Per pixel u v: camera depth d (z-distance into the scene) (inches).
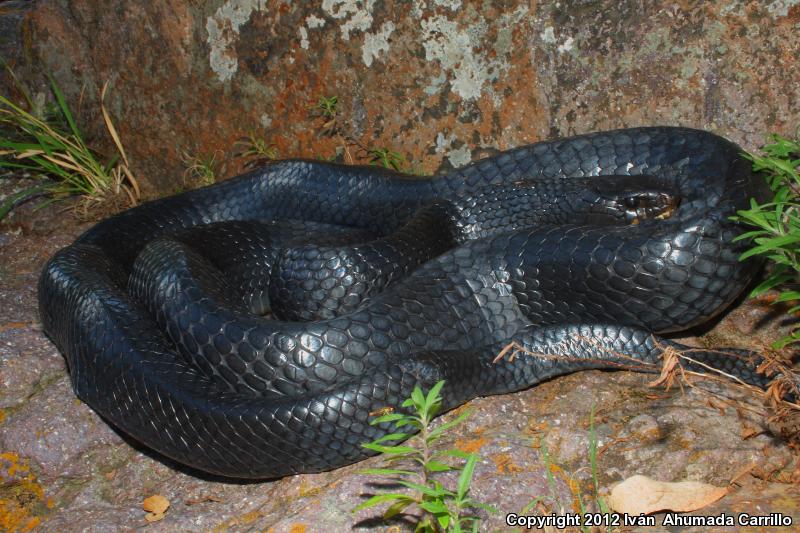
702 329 40.8
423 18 46.5
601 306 39.4
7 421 41.8
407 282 40.1
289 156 50.6
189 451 38.1
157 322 40.3
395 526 35.5
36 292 47.6
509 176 44.7
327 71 48.7
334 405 37.0
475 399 39.0
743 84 42.9
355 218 46.7
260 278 45.1
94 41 53.7
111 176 54.2
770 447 36.1
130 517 38.3
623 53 44.1
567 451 36.9
